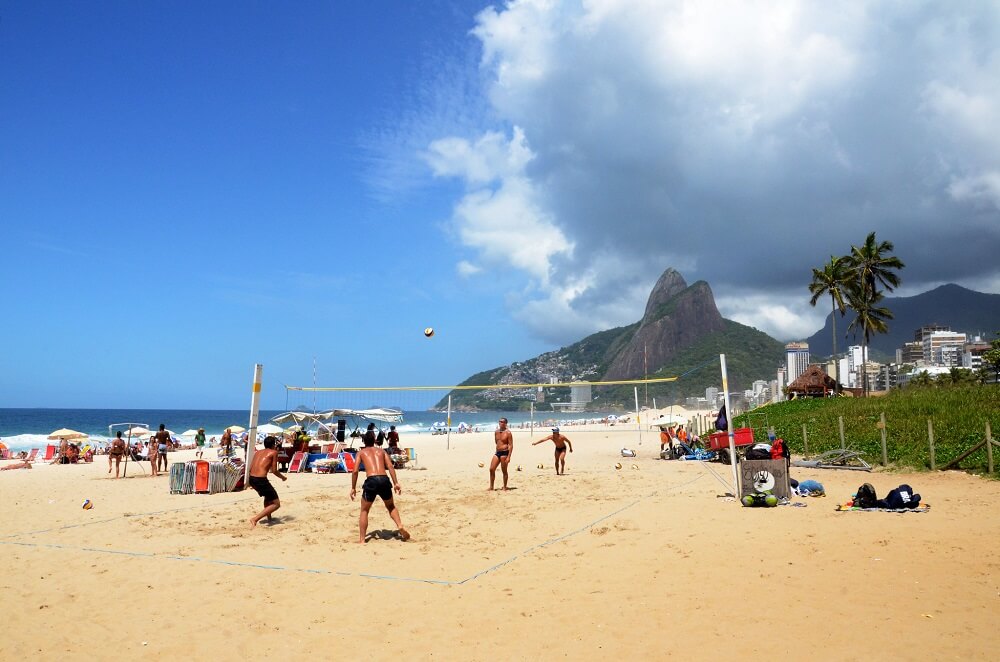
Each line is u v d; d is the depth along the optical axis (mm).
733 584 5605
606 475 16016
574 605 5203
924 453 14891
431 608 5254
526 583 5941
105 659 4262
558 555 7090
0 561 7148
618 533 8242
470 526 9117
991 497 10531
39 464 25109
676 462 20094
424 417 123688
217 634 4715
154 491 14031
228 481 13703
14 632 4805
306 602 5477
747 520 8828
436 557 7125
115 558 7227
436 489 13609
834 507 9820
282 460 19766
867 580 5578
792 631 4391
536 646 4328
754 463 10750
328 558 7129
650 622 4703
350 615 5113
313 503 11758
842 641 4164
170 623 4977
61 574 6551
